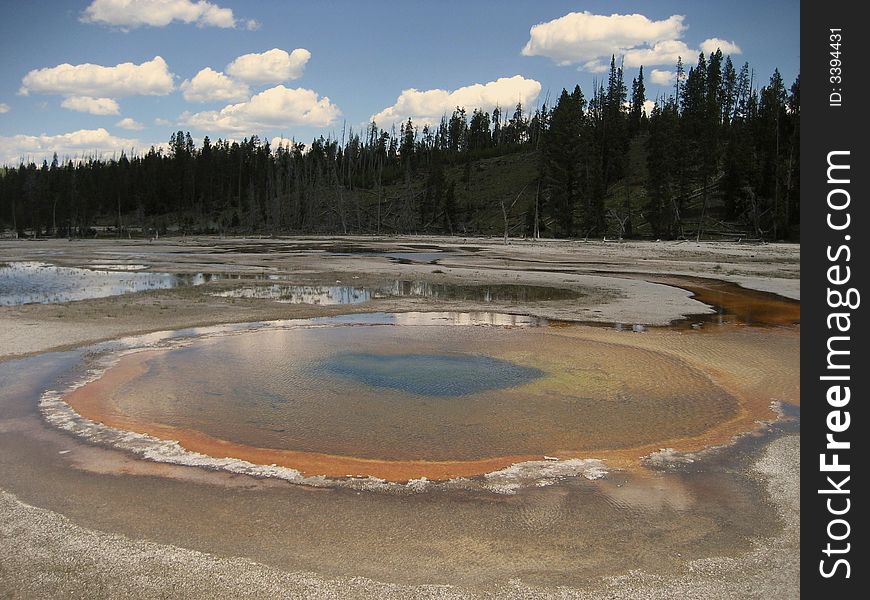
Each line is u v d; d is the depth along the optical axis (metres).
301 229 104.38
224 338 18.06
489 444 9.96
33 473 8.75
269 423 10.91
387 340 17.89
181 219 117.12
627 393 12.72
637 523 7.35
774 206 67.12
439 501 7.92
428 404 11.98
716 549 6.76
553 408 11.77
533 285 31.08
